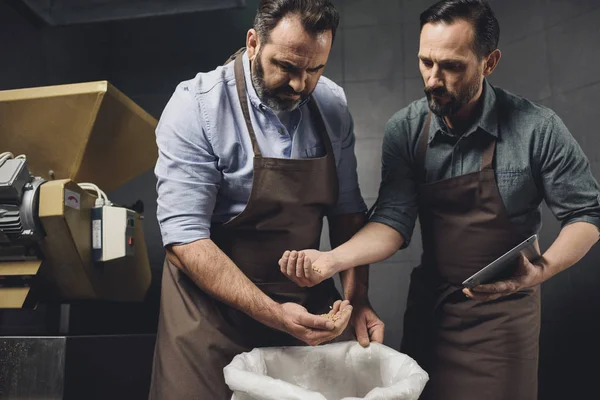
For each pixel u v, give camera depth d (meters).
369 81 3.45
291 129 1.59
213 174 1.52
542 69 3.10
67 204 1.93
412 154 1.84
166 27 3.57
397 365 1.31
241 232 1.54
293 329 1.34
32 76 3.40
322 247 3.26
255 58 1.44
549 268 1.63
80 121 2.08
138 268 2.36
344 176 1.71
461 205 1.75
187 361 1.44
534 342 1.75
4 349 1.71
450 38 1.56
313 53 1.37
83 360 1.75
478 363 1.73
